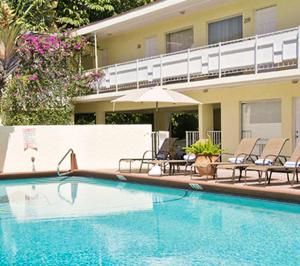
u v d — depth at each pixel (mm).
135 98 17172
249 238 8523
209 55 18531
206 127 20922
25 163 19078
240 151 15711
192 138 21406
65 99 24609
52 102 24219
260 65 16891
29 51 23438
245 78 17172
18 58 21453
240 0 19656
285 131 17578
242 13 19844
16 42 19656
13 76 22562
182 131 29672
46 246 8164
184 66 19578
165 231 9172
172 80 20906
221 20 20891
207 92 20625
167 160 16734
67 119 24719
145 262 7125
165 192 14438
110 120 30609
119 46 27109
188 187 14055
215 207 11641
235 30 20297
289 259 7148
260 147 18750
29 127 19172
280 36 15867
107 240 8508
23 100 23344
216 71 18281
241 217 10391
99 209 11711
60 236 8891
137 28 25250
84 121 30922
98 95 24297
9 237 8875
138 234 8969
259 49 16594
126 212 11250
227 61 17781
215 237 8633
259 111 18859
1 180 17781
